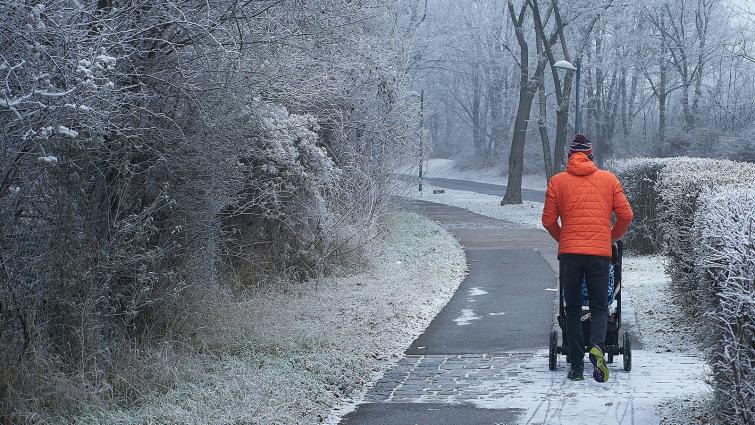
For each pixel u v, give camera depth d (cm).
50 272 734
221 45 748
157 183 886
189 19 776
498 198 5078
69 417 663
